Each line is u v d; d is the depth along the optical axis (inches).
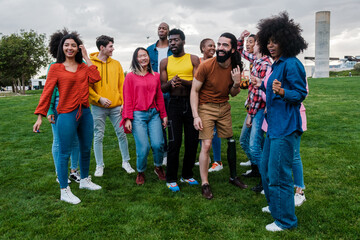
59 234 100.1
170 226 104.5
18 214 115.6
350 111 339.9
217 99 131.0
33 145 229.8
